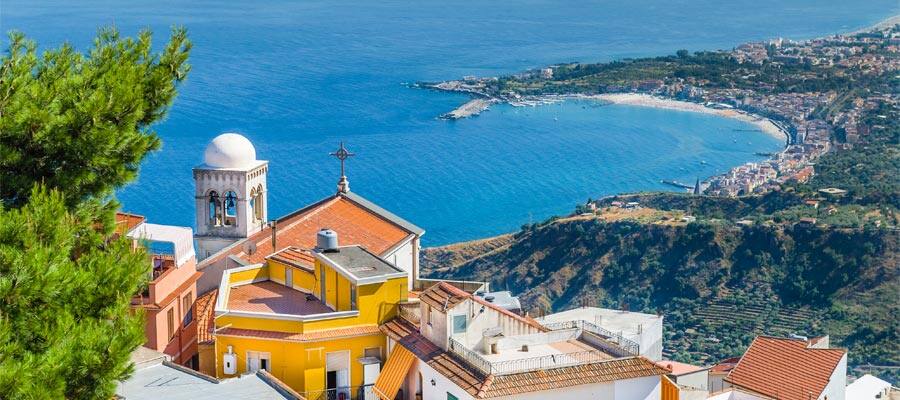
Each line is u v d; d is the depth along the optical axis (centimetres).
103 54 4875
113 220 4603
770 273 16712
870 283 15425
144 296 6069
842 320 14612
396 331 5938
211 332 6331
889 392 7238
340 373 5988
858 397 7131
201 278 7181
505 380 5262
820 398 6475
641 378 5472
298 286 6612
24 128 4288
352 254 6425
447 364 5475
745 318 15375
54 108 4422
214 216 8306
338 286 6191
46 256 3844
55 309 3916
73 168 4444
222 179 8231
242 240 7825
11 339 3762
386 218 8225
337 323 5988
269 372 5956
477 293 7775
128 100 4541
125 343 3931
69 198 4459
